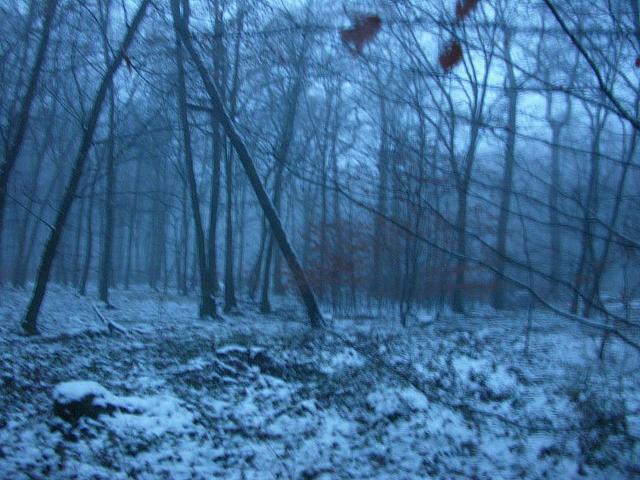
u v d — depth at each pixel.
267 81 11.51
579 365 9.87
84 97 20.28
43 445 6.71
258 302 27.86
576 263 6.53
